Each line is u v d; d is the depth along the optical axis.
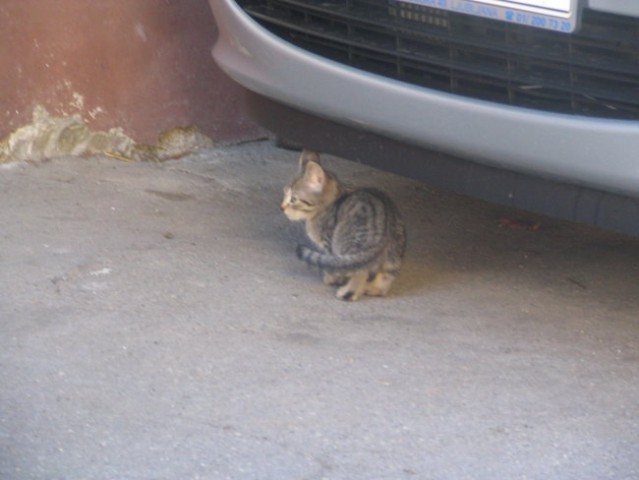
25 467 6.30
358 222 8.60
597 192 7.19
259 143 12.20
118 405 6.98
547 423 6.99
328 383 7.34
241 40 8.56
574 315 8.56
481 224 10.34
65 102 11.01
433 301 8.69
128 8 11.05
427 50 7.63
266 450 6.55
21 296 8.33
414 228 10.17
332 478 6.31
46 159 11.06
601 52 6.89
